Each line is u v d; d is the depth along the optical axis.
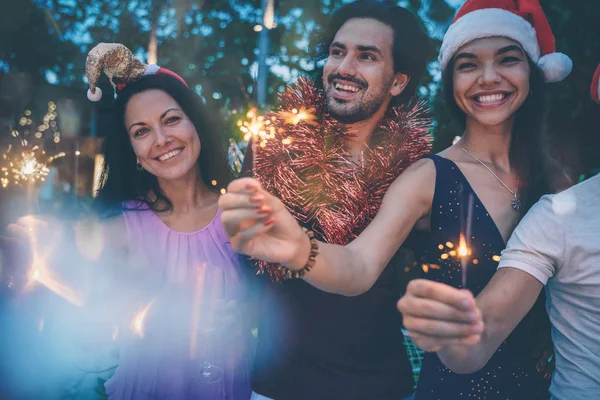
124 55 2.03
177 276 2.04
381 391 1.78
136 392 1.96
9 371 2.41
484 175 1.73
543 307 1.63
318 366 1.76
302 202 1.79
